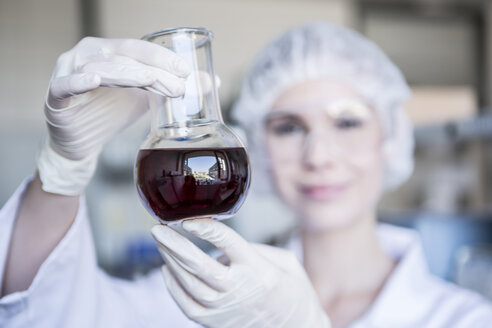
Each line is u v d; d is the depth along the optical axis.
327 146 1.31
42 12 3.79
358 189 1.34
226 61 4.16
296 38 1.44
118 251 3.39
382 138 1.45
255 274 0.85
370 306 1.31
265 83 1.47
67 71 0.77
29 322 0.89
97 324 1.04
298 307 0.90
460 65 4.72
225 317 0.87
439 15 4.64
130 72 0.65
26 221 0.88
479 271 1.93
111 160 3.40
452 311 1.24
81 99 0.77
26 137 3.72
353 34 1.48
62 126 0.77
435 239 2.15
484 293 1.89
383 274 1.37
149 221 3.51
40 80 3.81
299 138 1.36
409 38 4.59
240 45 4.19
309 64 1.41
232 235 0.82
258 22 4.23
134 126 3.47
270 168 1.41
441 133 1.91
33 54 3.79
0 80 3.73
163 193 0.65
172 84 0.64
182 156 0.64
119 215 3.44
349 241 1.36
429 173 4.36
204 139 0.66
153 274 1.50
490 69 4.75
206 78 0.68
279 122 1.37
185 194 0.64
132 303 1.26
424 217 2.21
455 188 4.39
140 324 1.23
